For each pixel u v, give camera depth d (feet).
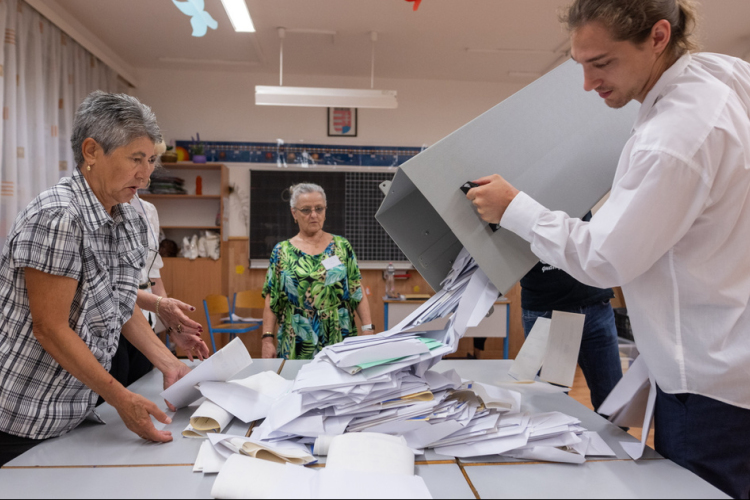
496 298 3.43
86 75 12.85
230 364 3.83
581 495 2.61
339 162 16.29
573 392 12.14
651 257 2.77
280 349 7.39
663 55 2.97
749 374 2.78
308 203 7.50
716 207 2.78
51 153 11.34
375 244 16.17
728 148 2.68
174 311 4.70
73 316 3.39
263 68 15.52
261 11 11.49
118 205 3.87
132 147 3.35
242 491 2.49
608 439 3.37
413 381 3.39
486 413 3.35
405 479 2.57
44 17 11.04
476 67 15.17
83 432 3.54
